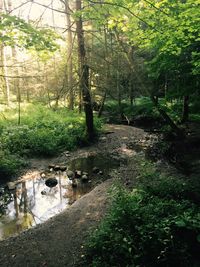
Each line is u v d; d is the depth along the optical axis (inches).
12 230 340.2
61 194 434.3
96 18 256.7
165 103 848.3
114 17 259.1
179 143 637.9
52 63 573.0
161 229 244.1
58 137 647.1
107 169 528.4
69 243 295.4
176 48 377.1
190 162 509.7
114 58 530.9
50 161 570.9
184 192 339.6
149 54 829.8
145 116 916.6
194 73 474.6
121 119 950.4
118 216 276.8
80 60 519.5
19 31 255.1
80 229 320.5
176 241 241.0
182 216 253.4
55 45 271.6
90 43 684.1
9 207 400.5
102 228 278.1
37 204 407.2
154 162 538.6
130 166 534.0
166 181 368.8
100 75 536.1
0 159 518.6
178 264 229.5
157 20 303.0
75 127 708.0
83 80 526.9
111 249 250.1
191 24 319.9
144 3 265.3
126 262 236.2
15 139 602.5
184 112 780.6
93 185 461.1
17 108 789.9
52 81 519.2
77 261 263.1
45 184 471.2
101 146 668.7
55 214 375.9
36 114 783.7
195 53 433.1
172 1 307.7
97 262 242.4
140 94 1059.3
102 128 793.6
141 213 275.9
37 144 604.1
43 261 271.3
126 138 738.2
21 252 288.0
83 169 531.8
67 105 821.2
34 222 359.3
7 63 740.0
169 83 687.1
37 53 293.7
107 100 1077.1
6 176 492.7
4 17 216.4
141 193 343.9
